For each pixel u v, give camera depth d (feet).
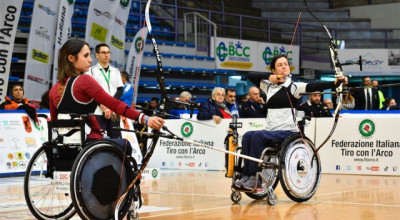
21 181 25.52
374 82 41.01
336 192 20.42
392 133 28.09
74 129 12.85
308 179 17.66
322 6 73.97
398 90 64.39
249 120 30.55
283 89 17.44
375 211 15.52
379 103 40.86
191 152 32.60
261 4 71.97
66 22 37.73
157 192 20.72
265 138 17.10
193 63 53.36
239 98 57.88
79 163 11.99
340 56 62.13
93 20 40.24
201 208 16.39
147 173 25.93
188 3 63.52
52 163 13.25
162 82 13.34
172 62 51.96
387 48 67.41
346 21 71.05
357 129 28.86
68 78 13.12
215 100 32.42
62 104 12.98
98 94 12.69
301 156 17.47
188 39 57.36
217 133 31.89
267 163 16.12
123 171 12.95
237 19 67.67
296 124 17.69
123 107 12.65
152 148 13.00
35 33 36.94
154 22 58.65
